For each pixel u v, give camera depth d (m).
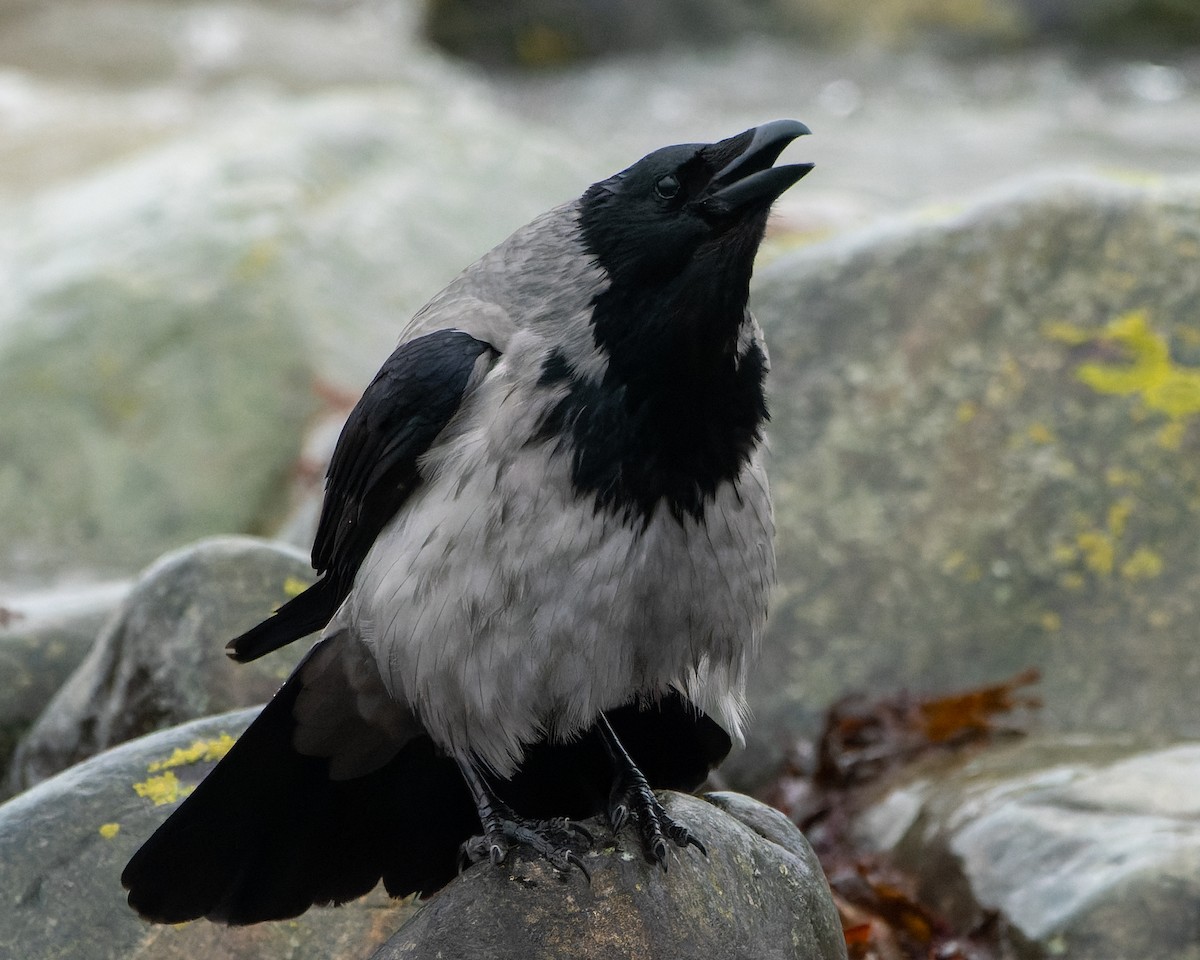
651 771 7.09
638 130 30.27
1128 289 11.34
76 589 13.52
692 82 33.41
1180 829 8.02
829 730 9.88
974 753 9.45
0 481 14.87
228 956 6.93
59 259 16.81
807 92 32.44
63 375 15.43
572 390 6.07
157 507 14.84
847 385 11.27
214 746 7.47
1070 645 10.12
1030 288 11.45
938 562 10.54
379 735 6.56
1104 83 32.59
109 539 14.66
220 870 6.54
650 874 6.22
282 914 6.66
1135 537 10.44
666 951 6.07
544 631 6.10
